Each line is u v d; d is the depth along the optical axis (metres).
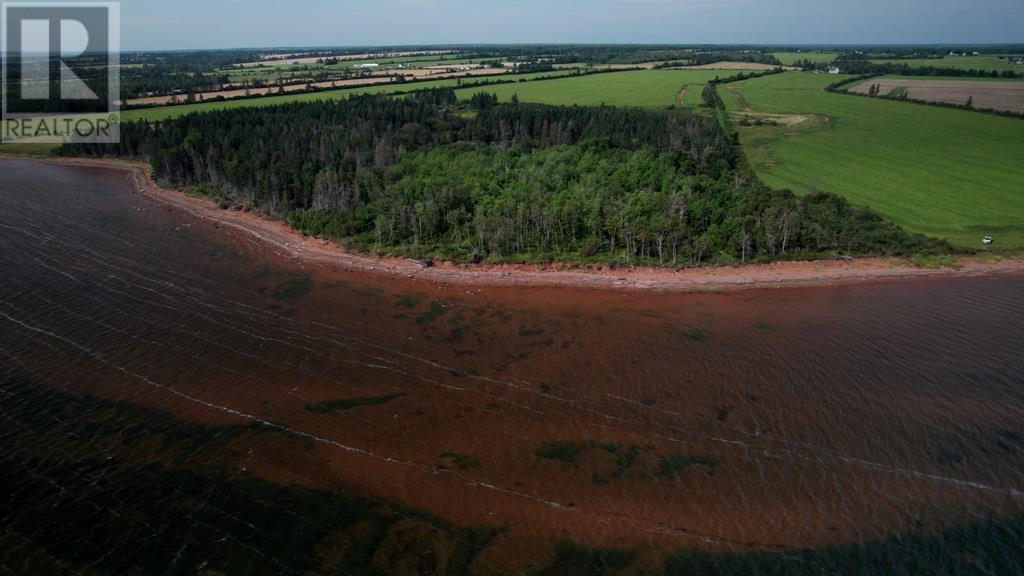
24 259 81.88
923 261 78.31
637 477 42.28
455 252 84.00
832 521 38.38
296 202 104.56
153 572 34.59
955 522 38.22
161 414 48.50
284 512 38.94
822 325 64.25
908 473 42.44
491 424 48.03
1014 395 51.16
